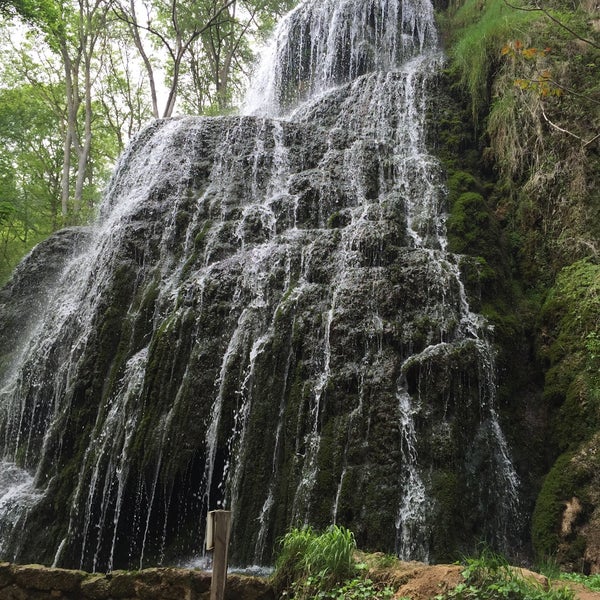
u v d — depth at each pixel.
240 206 13.19
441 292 9.85
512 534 8.44
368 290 9.89
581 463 8.34
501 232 11.88
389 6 19.59
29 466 12.05
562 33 12.91
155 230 13.20
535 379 9.90
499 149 12.89
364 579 5.19
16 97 28.62
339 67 19.75
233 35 30.14
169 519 9.55
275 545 8.31
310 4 21.42
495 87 13.70
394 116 14.65
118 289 12.23
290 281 10.75
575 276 10.27
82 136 32.09
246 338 10.13
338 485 8.35
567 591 4.74
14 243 28.75
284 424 9.16
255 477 8.93
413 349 9.28
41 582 5.87
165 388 10.09
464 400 8.82
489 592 4.58
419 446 8.47
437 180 12.50
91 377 11.28
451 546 7.73
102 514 9.76
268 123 15.32
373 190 12.80
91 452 10.31
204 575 5.54
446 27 19.16
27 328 15.18
